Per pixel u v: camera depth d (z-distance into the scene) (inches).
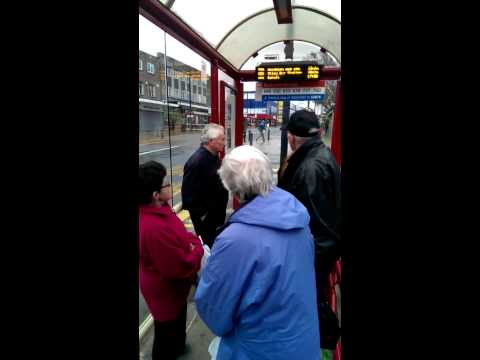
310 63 222.8
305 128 77.8
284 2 153.2
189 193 129.0
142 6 103.7
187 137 154.6
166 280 77.4
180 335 96.3
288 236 47.9
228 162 51.5
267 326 46.5
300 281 47.7
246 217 47.8
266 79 227.9
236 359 49.3
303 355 47.4
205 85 182.4
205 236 132.8
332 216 71.9
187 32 135.6
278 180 87.3
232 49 228.7
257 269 45.7
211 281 47.4
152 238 70.9
